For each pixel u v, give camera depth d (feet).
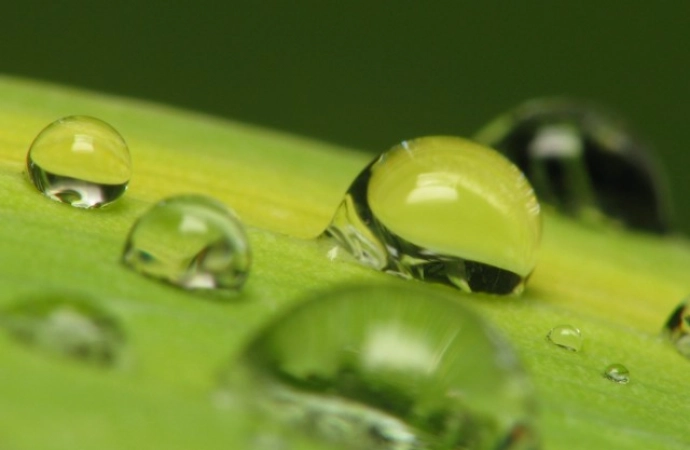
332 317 0.18
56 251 0.19
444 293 0.21
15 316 0.18
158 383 0.18
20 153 0.22
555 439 0.19
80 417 0.17
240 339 0.18
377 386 0.18
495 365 0.18
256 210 0.22
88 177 0.20
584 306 0.22
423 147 0.22
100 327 0.18
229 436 0.18
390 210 0.21
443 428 0.18
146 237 0.19
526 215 0.21
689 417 0.20
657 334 0.21
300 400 0.18
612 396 0.20
